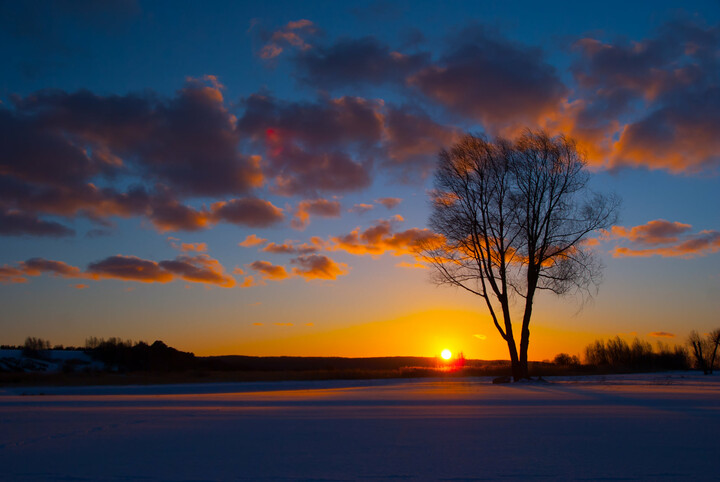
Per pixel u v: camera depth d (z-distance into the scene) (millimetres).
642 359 94438
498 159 36188
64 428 13797
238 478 8398
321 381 47938
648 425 13719
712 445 10898
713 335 87812
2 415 16922
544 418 15211
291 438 12023
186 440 11844
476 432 12672
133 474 8703
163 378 55000
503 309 36062
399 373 57562
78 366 76750
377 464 9266
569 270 35562
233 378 54562
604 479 8188
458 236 36031
